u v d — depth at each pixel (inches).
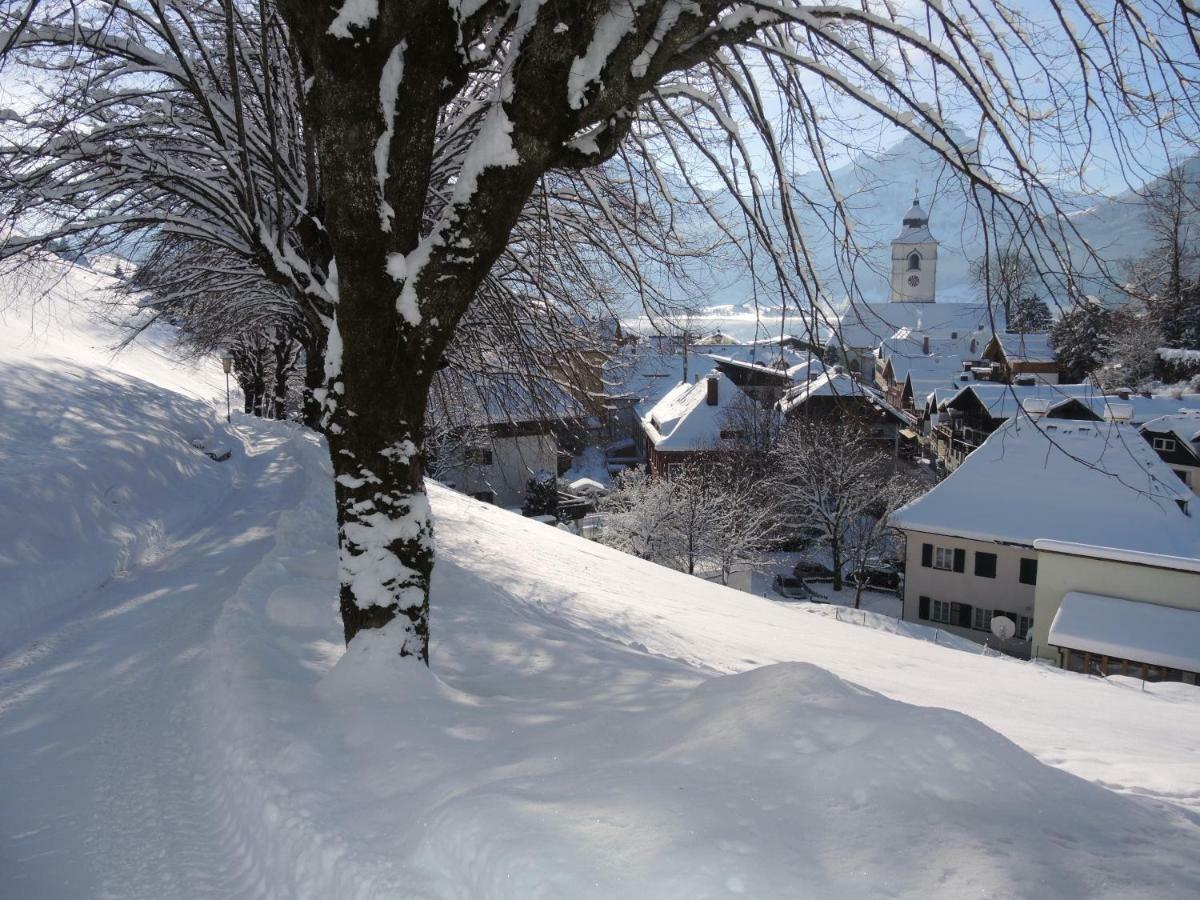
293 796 168.1
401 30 202.5
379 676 222.7
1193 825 146.1
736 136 303.0
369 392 224.7
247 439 1061.8
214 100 360.5
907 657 615.5
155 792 199.3
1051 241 253.8
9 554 370.9
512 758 175.2
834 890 111.3
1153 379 1232.2
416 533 233.3
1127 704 559.2
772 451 1601.9
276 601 315.6
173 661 288.2
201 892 159.3
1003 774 145.0
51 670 285.4
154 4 288.7
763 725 161.6
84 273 1056.8
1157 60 228.1
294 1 201.2
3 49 265.7
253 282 642.8
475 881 125.0
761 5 221.6
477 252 222.8
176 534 538.3
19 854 173.5
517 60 216.1
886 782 139.9
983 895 107.9
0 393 583.5
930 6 233.1
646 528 1473.9
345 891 138.6
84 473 496.7
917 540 1237.7
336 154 207.0
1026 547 1149.1
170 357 1330.0
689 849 119.6
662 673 293.7
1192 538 1092.5
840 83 262.1
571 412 617.9
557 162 231.1
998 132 247.1
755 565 1505.9
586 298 586.2
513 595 427.5
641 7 204.4
